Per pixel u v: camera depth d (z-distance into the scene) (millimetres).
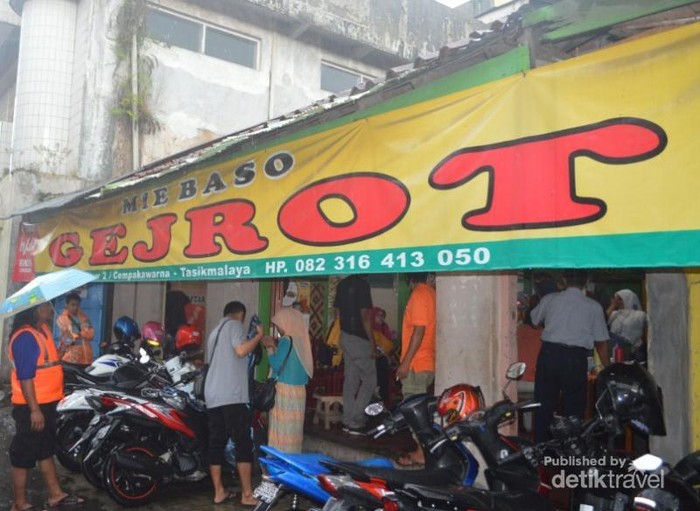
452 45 3252
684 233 2459
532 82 2982
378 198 3715
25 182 10172
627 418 3057
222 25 12016
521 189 2975
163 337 7711
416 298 5293
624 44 2684
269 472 3291
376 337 7391
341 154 3994
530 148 2961
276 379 5582
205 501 5164
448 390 3584
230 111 12062
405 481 2990
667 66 2555
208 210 5223
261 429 6105
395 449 5664
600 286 7527
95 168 10664
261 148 4668
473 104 3240
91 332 8250
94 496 5262
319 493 3109
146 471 4906
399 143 3615
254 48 12562
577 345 4414
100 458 5176
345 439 6062
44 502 5082
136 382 5836
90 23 10820
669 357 4348
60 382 5023
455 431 3225
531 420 5656
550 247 2846
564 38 2945
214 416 5121
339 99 4074
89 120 10680
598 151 2723
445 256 3287
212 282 8438
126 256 6484
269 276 4504
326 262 4031
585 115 2775
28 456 4812
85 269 7359
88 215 7414
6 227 10430
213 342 5160
